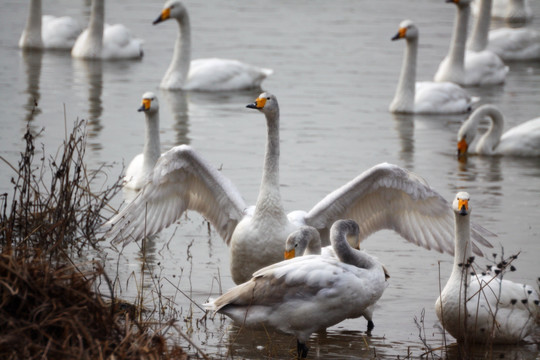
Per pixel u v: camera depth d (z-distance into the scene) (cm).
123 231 1262
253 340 1112
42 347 845
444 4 4119
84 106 2372
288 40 3325
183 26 2739
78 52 3133
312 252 1154
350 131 2225
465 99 2553
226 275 1314
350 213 1257
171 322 962
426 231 1238
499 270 1115
